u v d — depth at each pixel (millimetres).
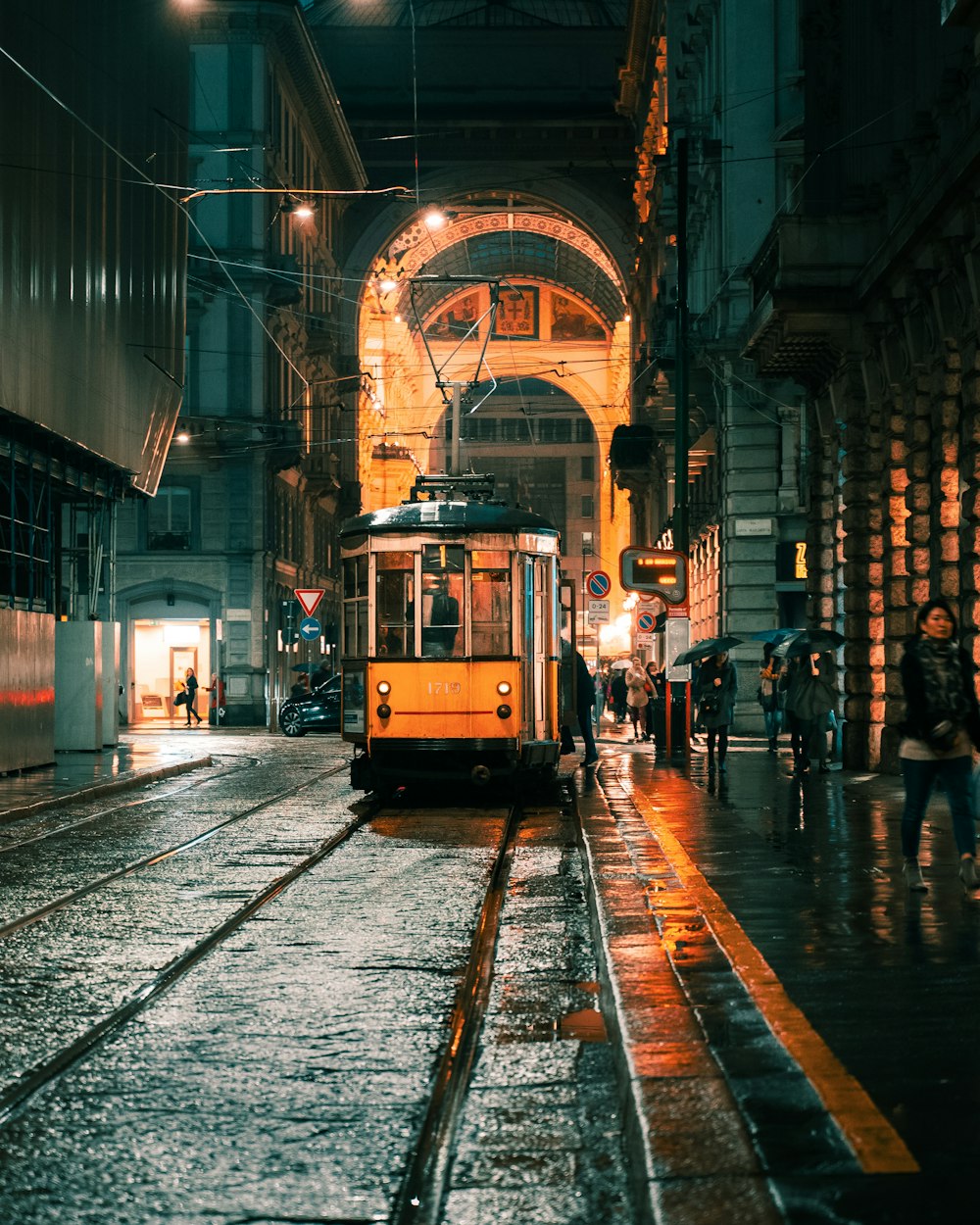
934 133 19094
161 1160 5156
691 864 11352
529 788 20688
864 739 23016
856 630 23188
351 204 70562
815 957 7594
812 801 17203
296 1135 5445
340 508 70438
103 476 31781
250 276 50906
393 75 69438
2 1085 6125
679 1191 4117
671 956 7680
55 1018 7301
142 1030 7070
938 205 17516
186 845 14656
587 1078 6180
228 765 27703
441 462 120500
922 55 19891
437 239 80062
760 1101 4973
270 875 12383
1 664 23547
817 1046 5711
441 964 8648
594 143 69688
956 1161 4363
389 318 81125
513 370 109562
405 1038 6922
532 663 18719
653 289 57188
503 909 10680
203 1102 5863
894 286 21016
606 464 108562
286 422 52344
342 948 9180
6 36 24297
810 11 25938
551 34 69250
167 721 51688
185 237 36750
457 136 70062
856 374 22953
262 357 51344
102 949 9125
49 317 26562
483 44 69312
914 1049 5742
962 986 6914
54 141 26922
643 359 58375
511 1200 4676
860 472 23062
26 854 14031
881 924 8602
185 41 36812
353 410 71812
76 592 32625
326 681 42875
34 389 25797
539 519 19109
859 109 23734
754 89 36844
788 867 11148
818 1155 4414
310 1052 6668
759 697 28828
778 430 37188
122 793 21531
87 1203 4723
